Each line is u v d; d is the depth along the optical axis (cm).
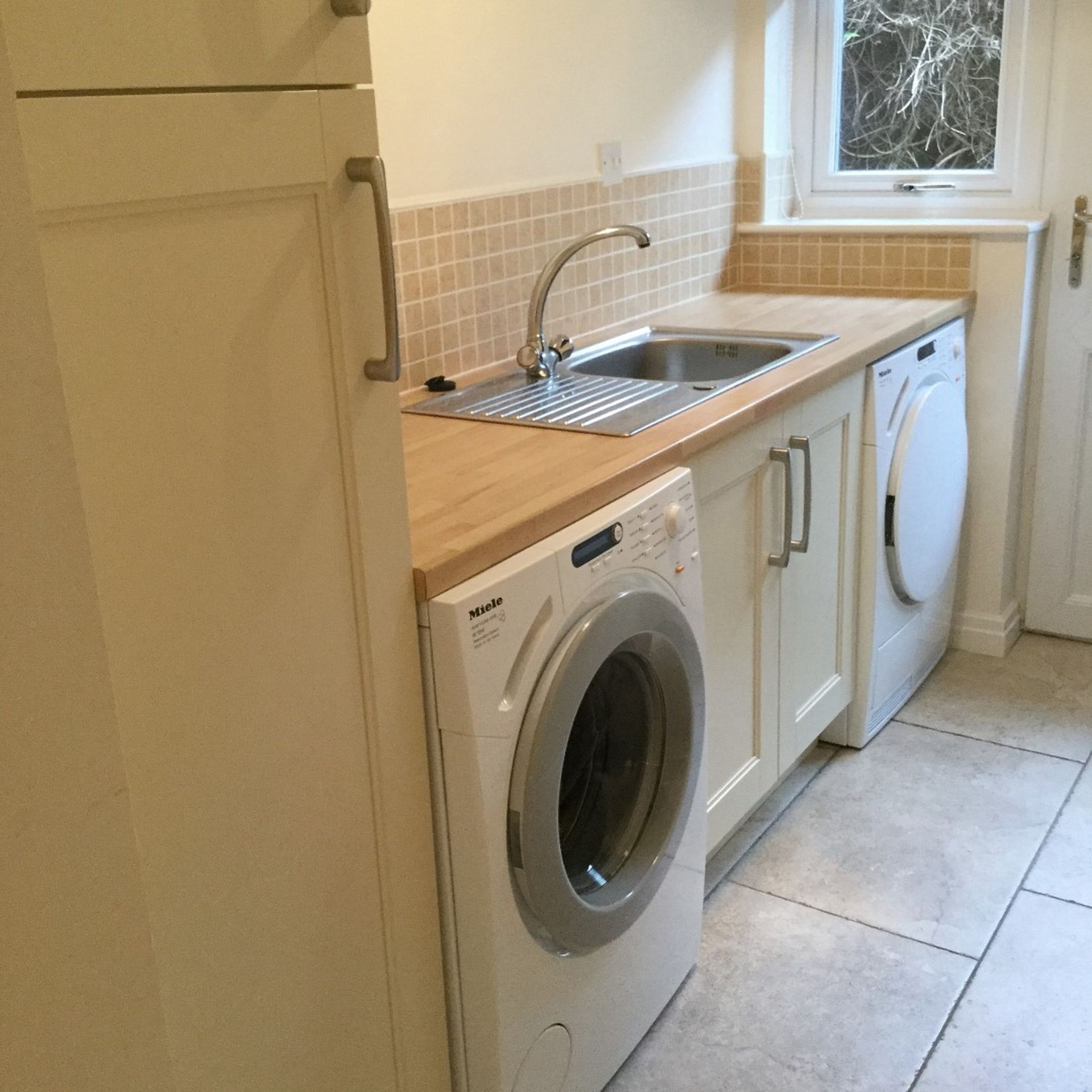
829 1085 178
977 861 229
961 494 290
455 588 133
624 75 268
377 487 123
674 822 177
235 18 99
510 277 241
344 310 115
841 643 256
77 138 88
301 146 107
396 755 132
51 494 65
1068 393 304
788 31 320
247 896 117
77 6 87
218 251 102
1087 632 321
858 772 262
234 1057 118
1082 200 290
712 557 196
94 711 69
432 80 216
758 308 291
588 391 214
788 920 215
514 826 141
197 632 106
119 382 95
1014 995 194
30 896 67
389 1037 140
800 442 210
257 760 115
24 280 62
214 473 105
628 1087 178
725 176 312
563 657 144
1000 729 278
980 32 301
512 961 146
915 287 299
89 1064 72
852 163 329
